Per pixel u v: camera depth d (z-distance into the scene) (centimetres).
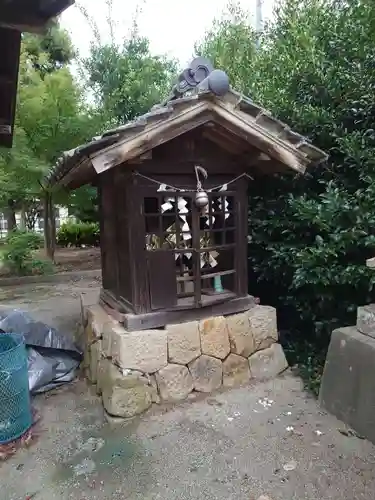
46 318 606
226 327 362
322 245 342
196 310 352
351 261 354
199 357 348
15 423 294
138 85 934
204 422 307
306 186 409
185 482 244
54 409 342
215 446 277
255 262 439
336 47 381
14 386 293
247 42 674
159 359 330
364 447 271
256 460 261
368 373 281
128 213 325
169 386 333
